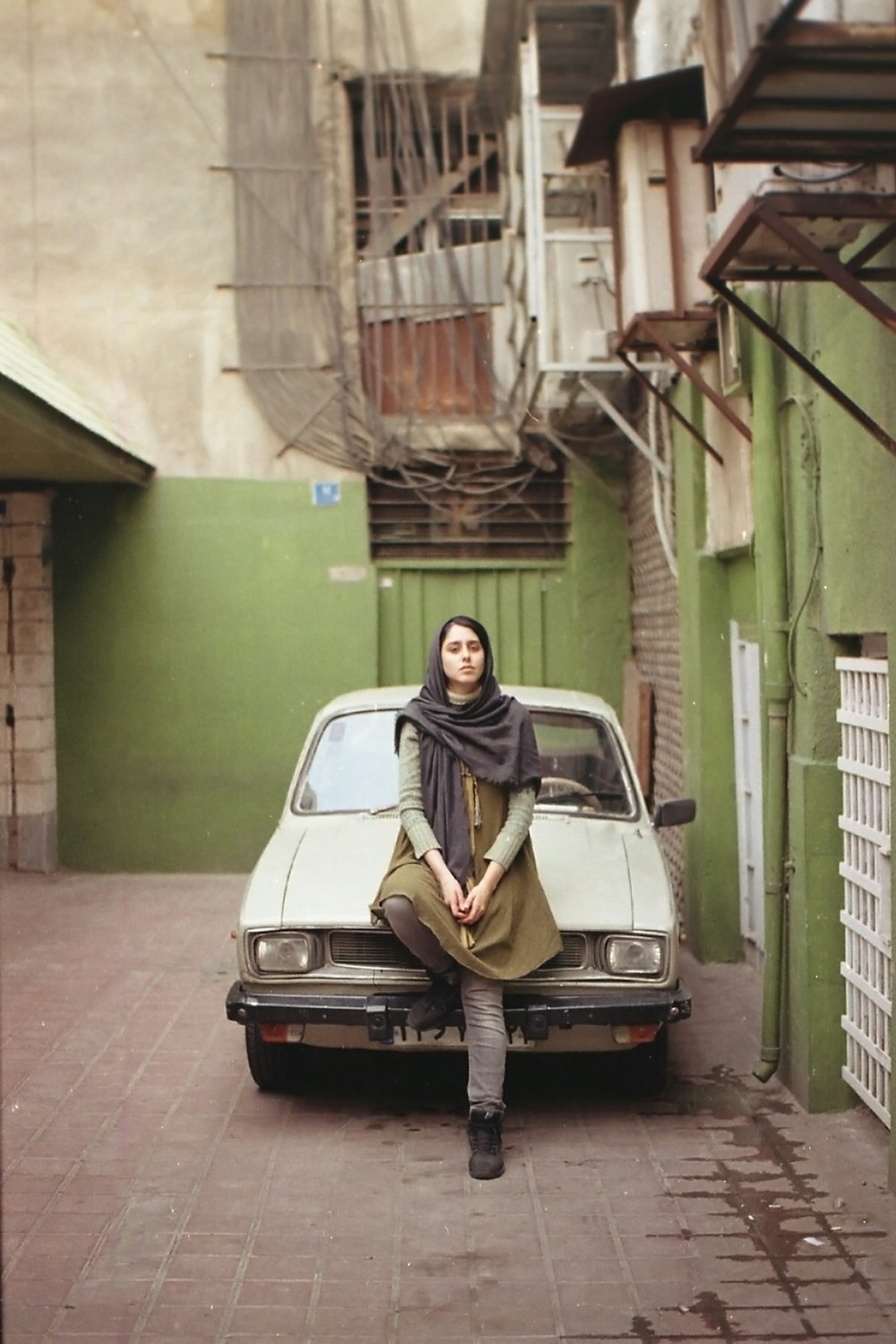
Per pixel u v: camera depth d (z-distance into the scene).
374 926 4.88
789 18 2.96
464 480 10.39
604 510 10.52
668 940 4.99
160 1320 3.66
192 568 10.12
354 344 10.16
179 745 10.12
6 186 10.05
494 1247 4.11
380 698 6.59
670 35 7.43
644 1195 4.49
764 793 5.67
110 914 8.83
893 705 4.33
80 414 8.62
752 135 3.55
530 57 8.11
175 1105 5.37
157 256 10.09
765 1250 4.09
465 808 4.80
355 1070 5.80
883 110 3.39
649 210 7.00
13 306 10.02
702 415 7.43
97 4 10.06
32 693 9.94
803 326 5.21
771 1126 5.11
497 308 10.29
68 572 10.06
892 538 4.32
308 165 10.11
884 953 4.69
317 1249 4.09
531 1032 4.83
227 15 10.09
